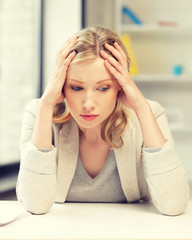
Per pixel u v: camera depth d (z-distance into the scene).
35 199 0.94
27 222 0.82
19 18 2.56
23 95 2.61
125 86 0.98
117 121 1.06
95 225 0.79
